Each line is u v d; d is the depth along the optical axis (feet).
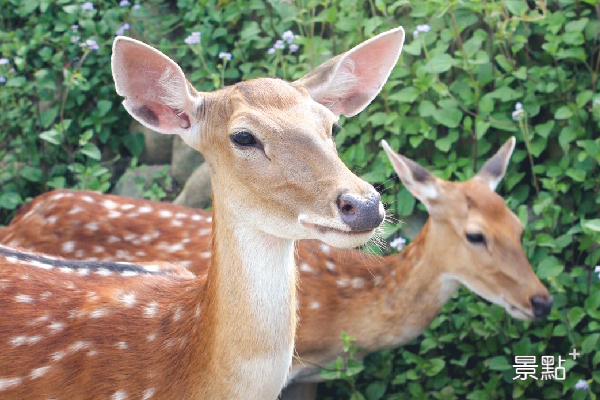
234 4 27.71
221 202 13.64
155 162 28.17
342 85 15.20
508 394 21.61
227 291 13.67
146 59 13.84
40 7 29.09
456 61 23.50
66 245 20.93
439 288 19.83
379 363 21.42
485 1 24.35
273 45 27.25
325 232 12.35
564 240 21.88
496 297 19.17
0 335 14.83
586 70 24.14
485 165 20.33
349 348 19.85
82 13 28.73
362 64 15.17
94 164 27.86
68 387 14.65
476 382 21.50
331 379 20.53
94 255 20.84
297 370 20.33
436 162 24.00
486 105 23.39
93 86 28.40
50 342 14.75
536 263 21.89
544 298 18.74
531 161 23.08
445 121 23.29
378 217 11.95
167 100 14.07
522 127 22.58
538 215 23.59
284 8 26.66
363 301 19.90
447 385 21.43
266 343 13.69
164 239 20.83
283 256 13.60
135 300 15.03
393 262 20.26
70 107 28.17
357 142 25.11
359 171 23.91
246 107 13.21
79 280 15.57
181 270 16.76
